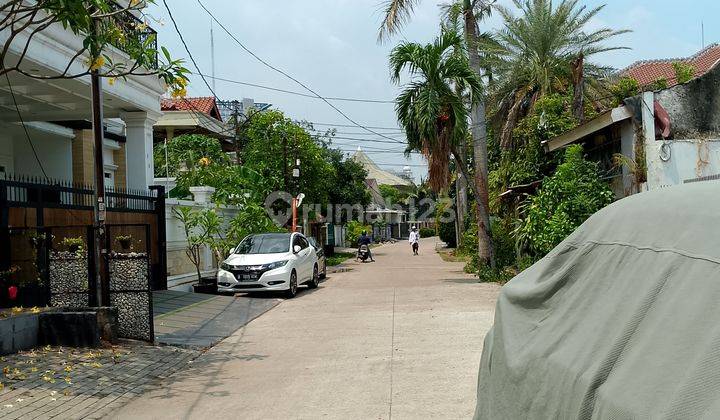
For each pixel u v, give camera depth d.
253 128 27.12
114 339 8.94
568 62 23.47
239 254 16.30
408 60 17.30
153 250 14.98
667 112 12.06
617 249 2.58
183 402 6.22
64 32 11.95
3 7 7.08
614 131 13.41
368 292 16.05
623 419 1.83
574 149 13.56
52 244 10.37
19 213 10.08
